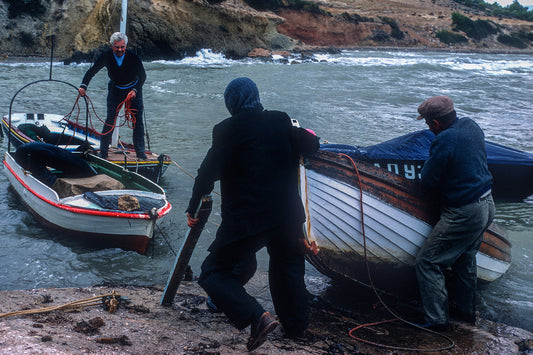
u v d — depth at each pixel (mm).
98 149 9047
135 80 8148
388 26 59719
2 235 6094
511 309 4828
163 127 12953
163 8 31359
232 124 3102
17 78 20297
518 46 71125
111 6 28547
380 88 22719
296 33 50312
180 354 3039
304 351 3418
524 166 8125
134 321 3576
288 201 3109
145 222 5680
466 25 69000
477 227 3994
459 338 3957
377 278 4590
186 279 5117
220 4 35156
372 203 4254
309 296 4742
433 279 4098
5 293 4215
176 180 8891
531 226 7328
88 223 5848
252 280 5102
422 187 4148
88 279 5062
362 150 7102
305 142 3234
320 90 21156
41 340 2783
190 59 32438
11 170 7473
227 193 3137
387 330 4055
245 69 28562
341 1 71500
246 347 3342
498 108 18594
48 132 9812
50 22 28859
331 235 4430
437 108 4070
